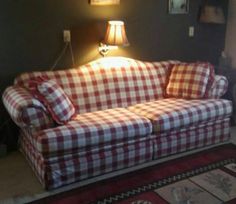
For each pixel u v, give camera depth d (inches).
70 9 121.6
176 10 147.4
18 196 91.4
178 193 93.7
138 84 129.6
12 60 116.5
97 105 119.6
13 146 122.7
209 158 116.0
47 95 97.3
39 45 119.7
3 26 111.7
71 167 96.1
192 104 120.8
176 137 116.4
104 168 102.7
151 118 110.2
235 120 151.5
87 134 95.4
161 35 147.0
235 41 162.9
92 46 130.3
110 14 130.8
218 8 154.2
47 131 92.7
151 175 103.6
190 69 130.7
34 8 115.2
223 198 91.4
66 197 91.2
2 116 119.4
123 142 104.0
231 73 154.3
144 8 138.5
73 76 118.0
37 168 99.0
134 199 90.7
